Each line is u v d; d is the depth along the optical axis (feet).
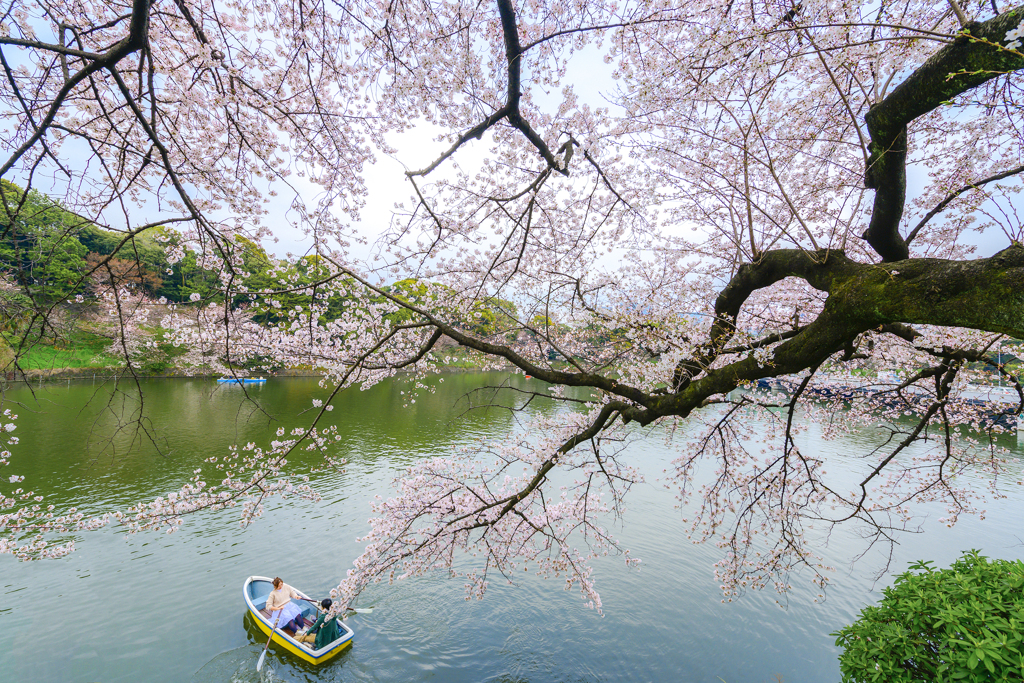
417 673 26.55
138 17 9.07
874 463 56.39
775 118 17.34
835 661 27.71
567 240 20.77
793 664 27.50
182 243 15.05
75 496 46.62
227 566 36.19
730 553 24.68
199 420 79.20
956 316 7.83
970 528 43.50
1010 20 8.16
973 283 7.65
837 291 10.34
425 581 35.45
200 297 15.26
